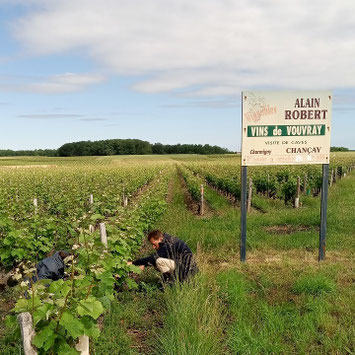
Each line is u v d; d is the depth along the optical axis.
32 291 3.35
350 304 5.84
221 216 14.12
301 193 21.25
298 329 5.03
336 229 11.24
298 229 11.80
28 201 14.52
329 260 8.42
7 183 24.59
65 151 149.88
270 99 8.42
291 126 8.54
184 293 5.48
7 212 9.59
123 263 6.20
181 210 16.50
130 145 153.12
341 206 15.30
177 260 6.45
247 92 8.35
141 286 6.81
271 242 9.92
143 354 4.62
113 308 5.68
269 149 8.50
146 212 11.41
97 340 4.66
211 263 8.30
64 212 14.23
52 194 18.33
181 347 4.18
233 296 5.92
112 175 30.95
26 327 3.15
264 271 7.59
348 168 38.38
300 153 8.60
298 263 8.14
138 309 5.82
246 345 4.55
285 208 16.47
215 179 24.69
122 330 5.11
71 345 3.62
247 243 9.74
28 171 43.09
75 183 23.12
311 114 8.59
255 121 8.41
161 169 46.44
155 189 18.78
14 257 7.78
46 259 5.47
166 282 6.35
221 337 4.73
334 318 5.39
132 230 7.96
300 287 6.44
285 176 23.50
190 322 4.73
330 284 6.41
